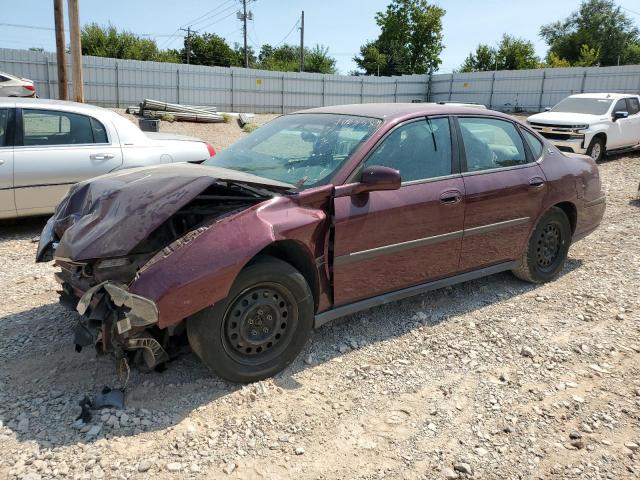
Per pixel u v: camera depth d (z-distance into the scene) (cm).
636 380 358
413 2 5519
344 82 3997
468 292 497
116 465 263
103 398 310
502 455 285
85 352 368
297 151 410
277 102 3800
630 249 641
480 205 437
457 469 273
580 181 526
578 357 387
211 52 6062
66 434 285
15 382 331
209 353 315
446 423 309
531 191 475
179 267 296
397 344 397
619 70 3362
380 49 5775
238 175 349
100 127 683
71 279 340
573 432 304
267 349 341
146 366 332
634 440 299
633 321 446
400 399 331
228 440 287
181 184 326
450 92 4225
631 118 1478
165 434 288
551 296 493
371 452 284
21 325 409
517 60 5309
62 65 1269
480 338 410
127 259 313
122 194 335
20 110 637
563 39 5931
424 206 399
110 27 5072
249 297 327
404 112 418
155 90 3400
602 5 5956
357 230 366
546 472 273
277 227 329
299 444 288
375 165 376
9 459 264
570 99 1530
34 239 648
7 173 619
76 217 358
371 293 389
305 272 359
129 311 285
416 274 410
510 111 3872
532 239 493
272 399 324
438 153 424
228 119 2509
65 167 648
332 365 366
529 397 337
